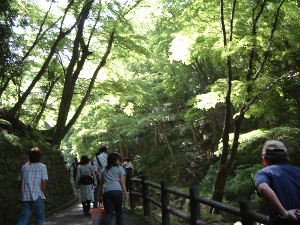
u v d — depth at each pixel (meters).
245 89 12.16
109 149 32.56
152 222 9.27
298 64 13.12
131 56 18.92
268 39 11.86
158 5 18.59
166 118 27.31
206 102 13.25
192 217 6.30
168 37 20.00
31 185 6.73
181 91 23.81
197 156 25.31
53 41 16.53
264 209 14.47
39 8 16.11
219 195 12.96
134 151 32.28
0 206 8.16
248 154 17.62
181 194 6.93
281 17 12.06
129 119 26.00
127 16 17.78
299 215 2.93
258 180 3.16
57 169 14.01
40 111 18.86
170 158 26.77
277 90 13.09
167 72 23.38
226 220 12.00
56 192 12.98
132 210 11.42
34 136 13.15
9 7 10.47
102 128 26.59
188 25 13.80
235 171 17.22
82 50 16.78
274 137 12.98
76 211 12.01
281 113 14.73
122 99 21.75
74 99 21.55
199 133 26.22
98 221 7.05
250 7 12.37
